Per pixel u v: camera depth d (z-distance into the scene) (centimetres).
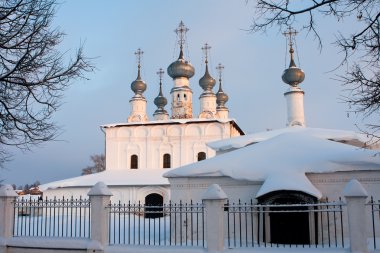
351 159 1347
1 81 1032
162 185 3316
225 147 2195
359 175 1338
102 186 1095
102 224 1071
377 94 948
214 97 4612
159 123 3869
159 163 3841
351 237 907
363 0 868
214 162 1508
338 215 1323
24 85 1033
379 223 1292
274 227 1341
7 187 1211
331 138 1972
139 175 3575
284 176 1312
